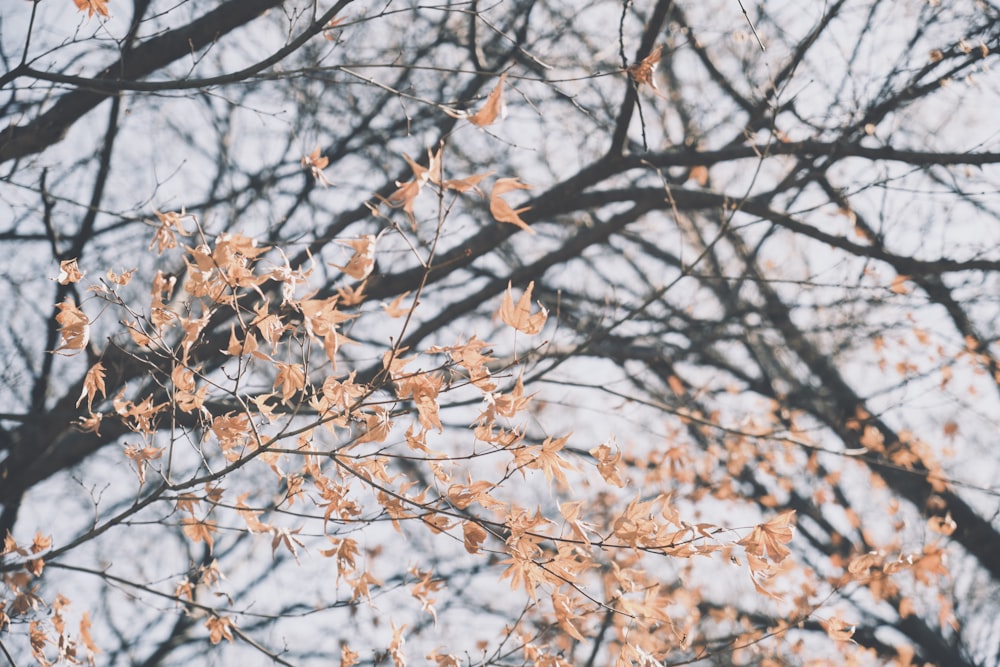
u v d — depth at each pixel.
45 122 4.63
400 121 7.17
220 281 2.61
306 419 4.59
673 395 8.03
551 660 3.24
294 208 6.93
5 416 5.12
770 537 2.57
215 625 3.24
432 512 2.68
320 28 3.25
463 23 7.14
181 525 3.20
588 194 6.43
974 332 7.71
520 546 2.65
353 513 2.86
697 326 8.55
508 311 2.34
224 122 6.67
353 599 3.23
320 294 5.45
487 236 6.20
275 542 2.93
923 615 7.37
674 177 8.23
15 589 3.04
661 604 2.72
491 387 2.55
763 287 8.63
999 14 7.14
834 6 5.88
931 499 6.99
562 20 7.34
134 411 3.08
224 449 3.11
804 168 7.00
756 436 5.50
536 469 2.67
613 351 7.46
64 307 2.76
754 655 7.22
